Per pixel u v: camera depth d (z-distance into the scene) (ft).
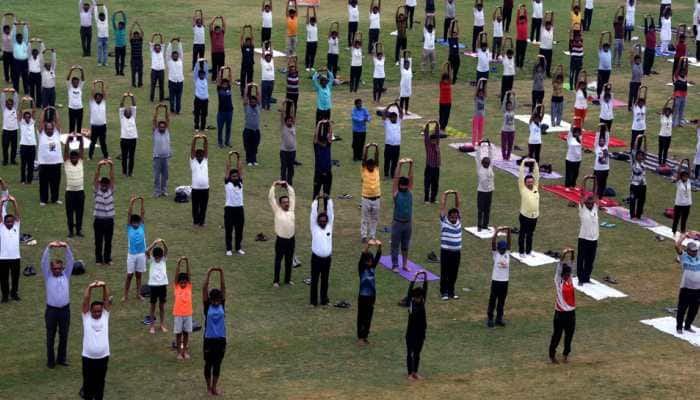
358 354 131.44
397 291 149.69
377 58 231.30
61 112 214.90
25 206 170.30
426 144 179.42
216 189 181.88
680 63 230.89
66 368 125.08
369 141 209.97
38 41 215.51
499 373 127.13
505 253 139.13
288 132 181.57
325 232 141.90
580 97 218.59
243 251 158.51
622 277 159.63
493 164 202.49
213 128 211.00
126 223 165.37
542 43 260.42
